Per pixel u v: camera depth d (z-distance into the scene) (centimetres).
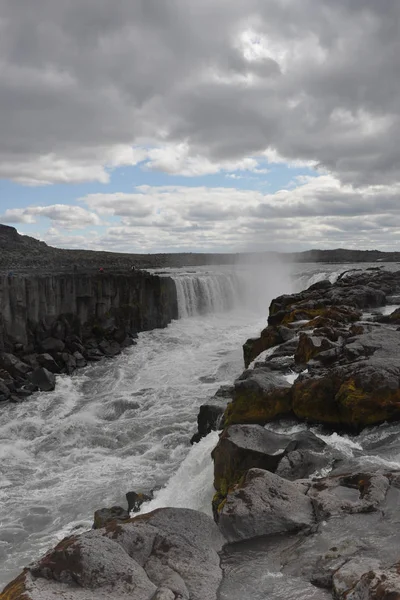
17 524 1395
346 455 908
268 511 666
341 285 3869
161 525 620
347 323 2180
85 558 531
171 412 2212
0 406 2594
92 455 1888
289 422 1223
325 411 1184
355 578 512
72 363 3259
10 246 9288
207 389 2531
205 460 1184
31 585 514
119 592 500
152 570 552
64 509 1466
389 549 575
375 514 656
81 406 2538
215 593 525
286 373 1564
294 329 2147
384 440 1033
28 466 1830
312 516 670
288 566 572
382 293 3148
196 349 3506
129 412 2300
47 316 3638
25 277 3497
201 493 1088
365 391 1135
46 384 2853
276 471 856
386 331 1625
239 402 1284
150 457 1803
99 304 3984
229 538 636
